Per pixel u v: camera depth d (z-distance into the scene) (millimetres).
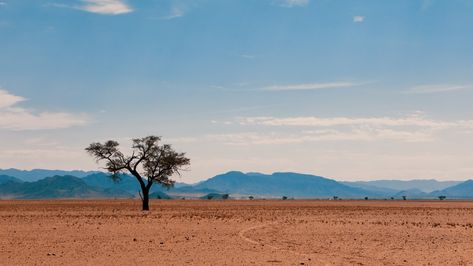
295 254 31406
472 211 90500
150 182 93625
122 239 39594
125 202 152375
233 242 37625
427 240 40000
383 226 52531
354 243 37500
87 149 91750
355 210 92062
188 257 30109
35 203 135875
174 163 93375
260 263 28031
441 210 94375
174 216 68000
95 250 33094
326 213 79562
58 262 28250
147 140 92938
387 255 31391
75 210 88625
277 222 56969
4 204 124312
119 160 93125
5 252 32031
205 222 56625
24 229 47375
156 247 34625
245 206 116000
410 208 104188
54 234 43125
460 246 36344
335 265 27500
